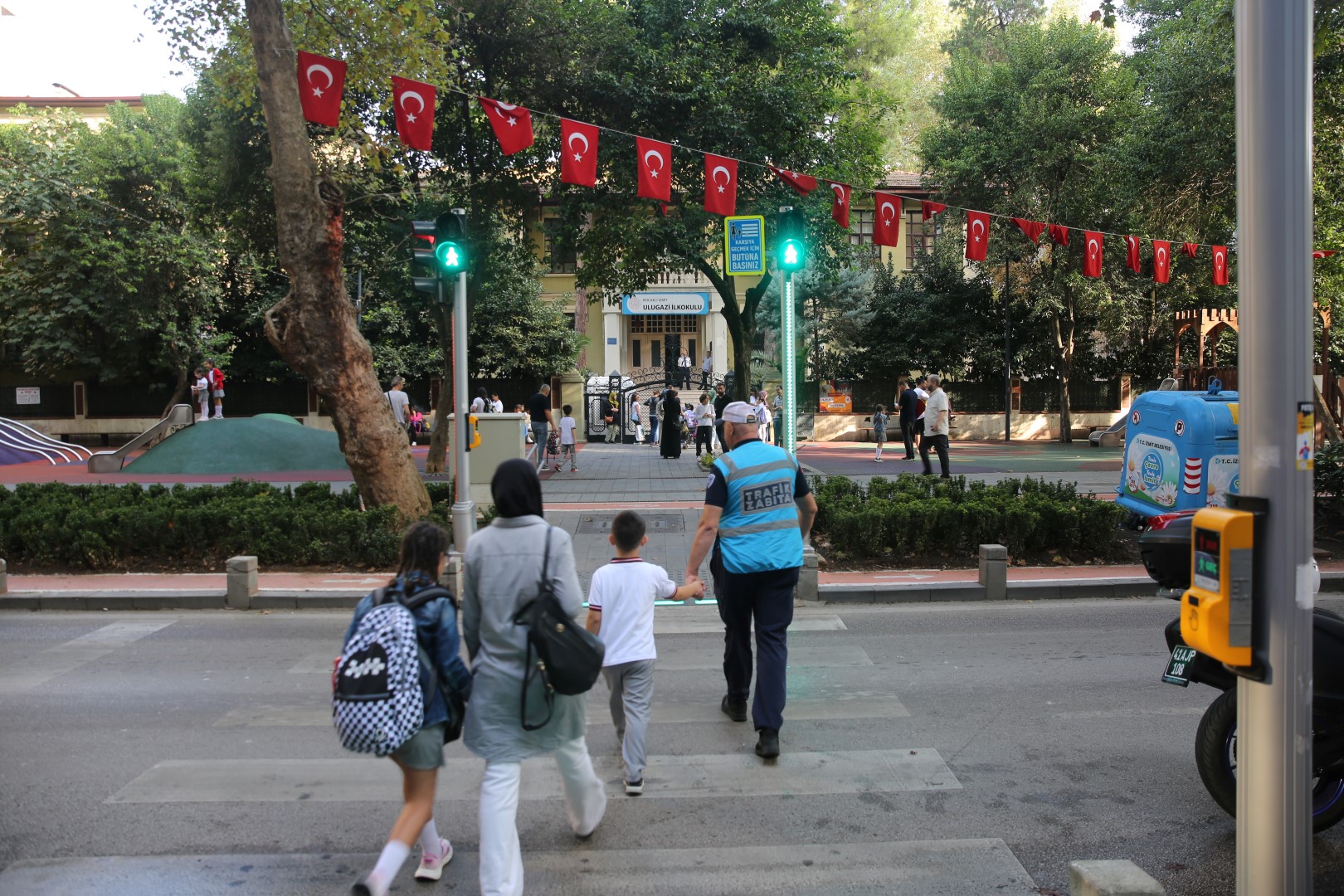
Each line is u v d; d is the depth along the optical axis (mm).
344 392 10773
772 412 28656
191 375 31719
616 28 16812
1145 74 22469
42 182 27516
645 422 31781
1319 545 11141
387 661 3336
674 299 34844
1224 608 2814
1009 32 30469
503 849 3422
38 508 10961
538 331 31625
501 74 17078
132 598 8906
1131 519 11375
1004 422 31641
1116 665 6922
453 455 12984
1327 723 4203
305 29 11695
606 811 4539
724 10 17969
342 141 15812
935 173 30766
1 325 29719
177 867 3990
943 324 31688
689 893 3783
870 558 10445
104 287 28266
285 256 10461
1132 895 3285
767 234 17328
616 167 17094
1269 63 2795
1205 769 4227
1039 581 9352
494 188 18016
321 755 5277
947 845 4180
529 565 3586
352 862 4043
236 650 7480
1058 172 27938
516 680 3527
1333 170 16922
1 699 6266
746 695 5746
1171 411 10250
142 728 5727
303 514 10586
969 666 6926
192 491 12609
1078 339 31953
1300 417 2791
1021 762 5121
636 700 4668
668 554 11125
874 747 5352
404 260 18719
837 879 3895
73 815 4504
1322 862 4109
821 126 19109
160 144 29078
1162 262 13867
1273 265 2793
